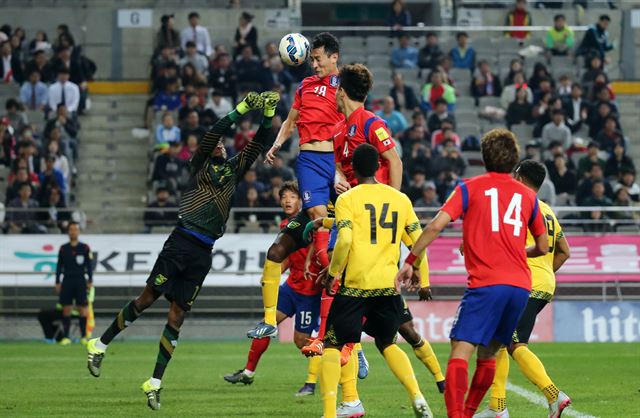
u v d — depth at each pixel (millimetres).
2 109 63594
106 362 36094
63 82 62094
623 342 48594
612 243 51375
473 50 67875
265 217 52875
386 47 69125
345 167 22188
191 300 23109
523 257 17609
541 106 62219
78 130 63375
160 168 55625
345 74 21797
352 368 21250
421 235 17781
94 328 51281
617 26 72375
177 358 38000
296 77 64062
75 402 24125
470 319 17391
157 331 51812
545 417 21453
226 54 62219
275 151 25188
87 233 52625
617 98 70438
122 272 50969
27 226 52094
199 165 23109
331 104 24188
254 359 27828
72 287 46938
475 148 60531
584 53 68188
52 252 51031
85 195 61406
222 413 21953
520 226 17594
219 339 50781
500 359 20844
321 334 23422
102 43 69562
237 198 52625
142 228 58594
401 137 58000
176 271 22953
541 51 69562
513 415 21766
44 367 34000
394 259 18828
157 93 62312
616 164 57938
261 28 70750
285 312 27562
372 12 78938
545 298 21188
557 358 38125
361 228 18609
